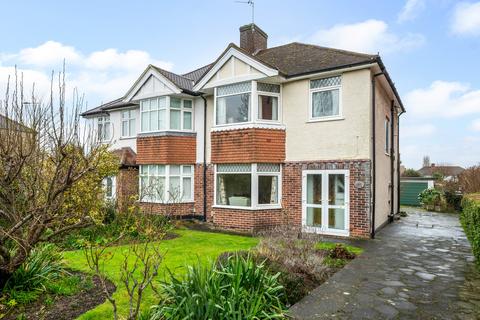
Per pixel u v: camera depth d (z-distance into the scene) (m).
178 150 16.39
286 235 8.00
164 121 16.48
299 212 13.32
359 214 11.93
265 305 4.80
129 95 17.94
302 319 4.99
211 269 5.00
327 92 12.99
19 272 5.61
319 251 9.01
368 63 11.77
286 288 5.68
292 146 13.69
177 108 16.66
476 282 6.72
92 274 6.75
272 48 17.91
